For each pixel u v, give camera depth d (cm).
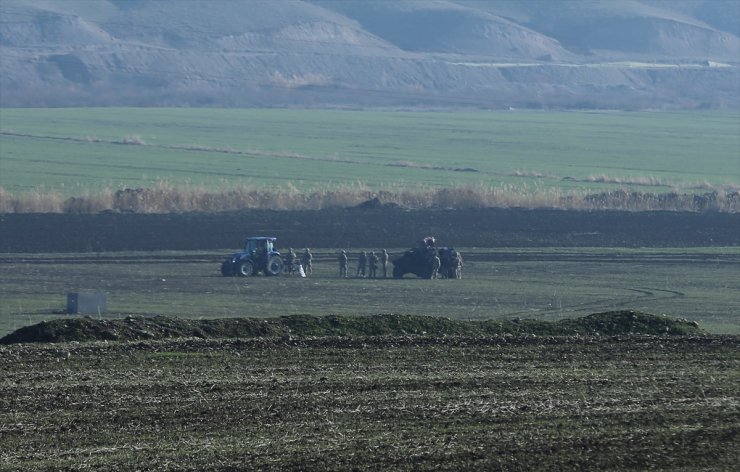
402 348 11588
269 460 7906
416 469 7712
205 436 8506
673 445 8200
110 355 11156
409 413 9062
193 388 9838
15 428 8712
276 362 10894
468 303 18875
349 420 8888
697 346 11775
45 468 7794
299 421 8875
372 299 19300
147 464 7850
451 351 11419
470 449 8119
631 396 9606
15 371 10450
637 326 12950
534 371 10525
